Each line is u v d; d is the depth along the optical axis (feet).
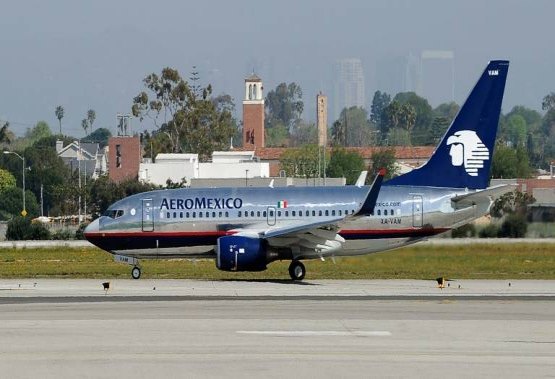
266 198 547.49
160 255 552.00
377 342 310.65
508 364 275.59
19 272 582.35
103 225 548.31
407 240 547.08
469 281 513.45
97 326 343.67
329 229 515.91
